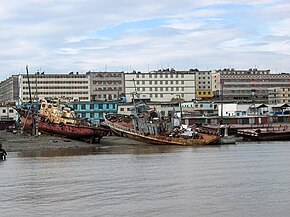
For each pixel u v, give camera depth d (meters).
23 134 162.25
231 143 150.00
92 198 59.19
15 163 98.38
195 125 173.62
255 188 65.00
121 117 166.50
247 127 184.25
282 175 76.62
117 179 74.44
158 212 51.66
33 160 104.12
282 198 58.28
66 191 64.19
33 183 71.50
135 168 88.12
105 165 93.44
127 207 53.97
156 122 152.25
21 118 169.12
